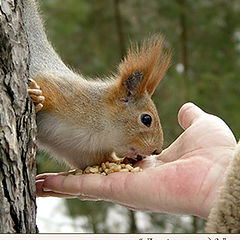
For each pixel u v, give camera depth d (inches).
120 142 37.7
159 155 36.8
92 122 37.2
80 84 37.3
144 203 34.2
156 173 34.2
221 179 33.6
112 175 34.5
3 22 32.7
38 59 36.9
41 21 38.1
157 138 37.7
